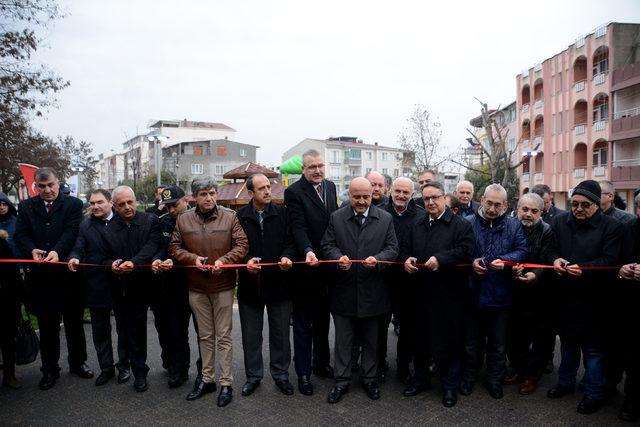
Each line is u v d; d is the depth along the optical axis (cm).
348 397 454
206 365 454
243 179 1487
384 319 495
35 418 413
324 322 504
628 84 2834
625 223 414
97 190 492
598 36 3127
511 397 451
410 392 455
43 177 479
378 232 446
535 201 456
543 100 3803
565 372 445
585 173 3319
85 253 484
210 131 7712
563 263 421
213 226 442
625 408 402
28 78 1533
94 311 480
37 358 573
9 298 474
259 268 444
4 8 1388
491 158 2114
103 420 409
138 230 473
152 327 717
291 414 417
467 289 446
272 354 469
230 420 406
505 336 455
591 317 414
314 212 481
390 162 7319
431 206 440
